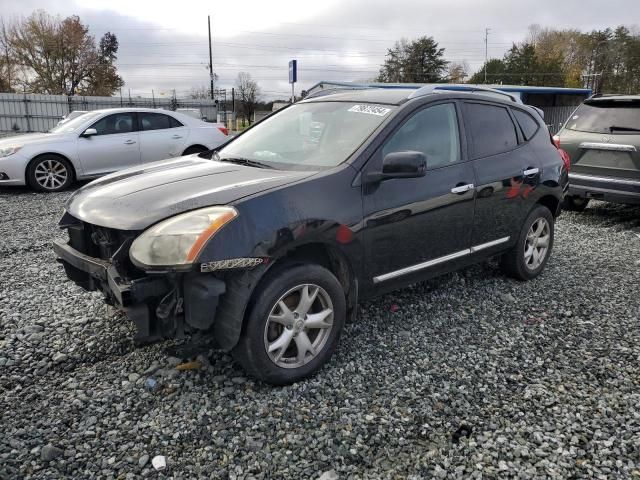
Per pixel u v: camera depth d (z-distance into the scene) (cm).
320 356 331
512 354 368
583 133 795
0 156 951
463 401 309
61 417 285
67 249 344
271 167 370
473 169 424
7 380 319
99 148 1028
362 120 386
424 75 7394
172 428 279
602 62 7181
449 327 408
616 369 349
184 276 287
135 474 247
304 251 338
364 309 437
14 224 721
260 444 269
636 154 732
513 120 485
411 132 384
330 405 303
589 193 782
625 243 678
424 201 378
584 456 264
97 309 421
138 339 291
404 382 328
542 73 7019
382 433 279
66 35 5350
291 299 320
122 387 315
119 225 299
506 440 274
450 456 263
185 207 298
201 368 336
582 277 533
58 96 2784
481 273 531
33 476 243
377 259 358
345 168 343
